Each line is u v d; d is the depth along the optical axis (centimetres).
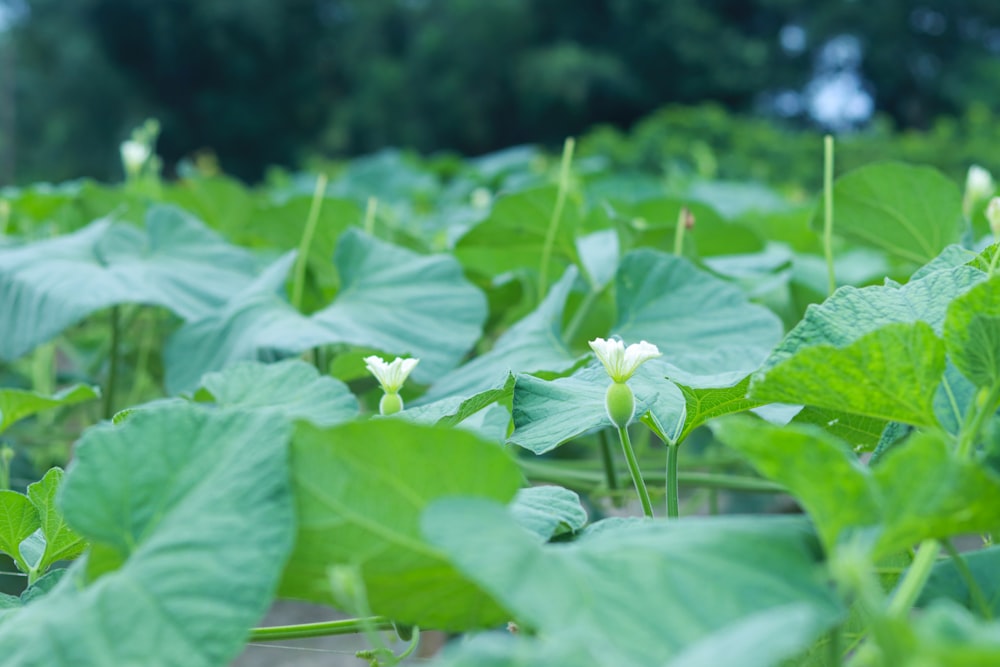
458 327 224
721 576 75
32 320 233
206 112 2864
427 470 82
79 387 188
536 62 2723
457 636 280
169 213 271
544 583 71
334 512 83
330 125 2822
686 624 72
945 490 73
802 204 566
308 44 2952
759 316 200
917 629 61
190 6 2781
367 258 238
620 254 260
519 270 278
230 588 76
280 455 83
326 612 391
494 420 119
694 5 2889
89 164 2841
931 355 91
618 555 77
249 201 411
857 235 238
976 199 264
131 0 2761
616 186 551
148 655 74
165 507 85
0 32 2853
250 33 2839
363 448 82
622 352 116
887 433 120
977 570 94
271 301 230
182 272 256
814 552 84
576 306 266
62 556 129
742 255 314
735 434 77
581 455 360
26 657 76
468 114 2794
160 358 330
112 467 88
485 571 69
